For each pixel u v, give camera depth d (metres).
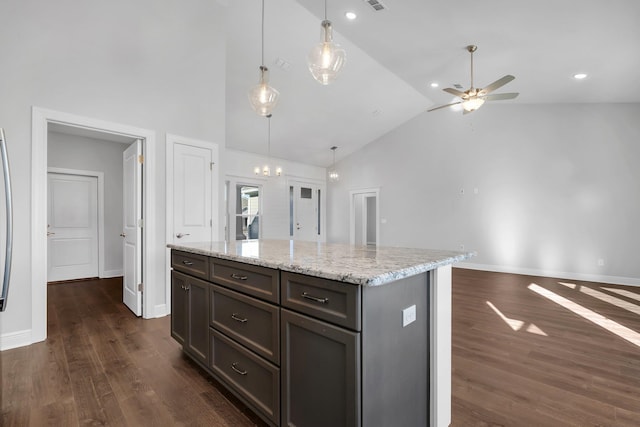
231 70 4.73
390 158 7.77
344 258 1.51
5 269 1.42
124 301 3.64
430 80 4.91
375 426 1.15
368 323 1.12
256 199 7.58
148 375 2.01
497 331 2.84
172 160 3.28
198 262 2.04
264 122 6.27
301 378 1.31
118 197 5.48
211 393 1.82
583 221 5.18
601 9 2.41
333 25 3.60
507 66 3.90
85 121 2.71
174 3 3.30
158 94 3.18
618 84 3.96
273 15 3.88
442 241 6.82
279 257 1.57
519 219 5.80
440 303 1.47
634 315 3.31
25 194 2.44
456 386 1.91
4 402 1.71
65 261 5.04
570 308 3.56
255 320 1.55
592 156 5.11
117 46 2.91
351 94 5.93
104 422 1.55
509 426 1.54
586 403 1.73
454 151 6.66
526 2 2.49
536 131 5.62
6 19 2.37
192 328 2.11
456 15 2.90
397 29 3.41
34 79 2.48
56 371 2.05
